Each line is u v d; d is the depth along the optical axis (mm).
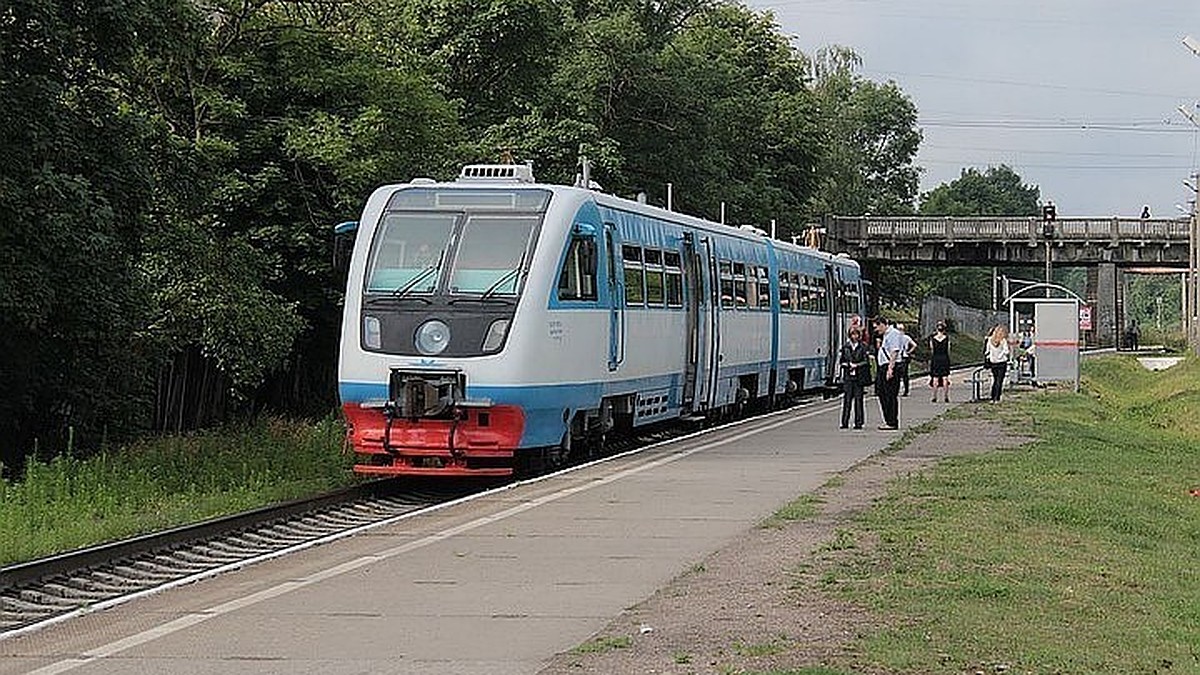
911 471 20953
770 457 23344
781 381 37562
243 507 19609
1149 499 19156
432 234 21672
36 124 25453
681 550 13969
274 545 16734
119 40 26797
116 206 27422
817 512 16375
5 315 25094
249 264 31719
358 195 33094
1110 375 62031
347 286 21578
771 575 12250
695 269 29094
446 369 20734
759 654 9211
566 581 12359
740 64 71062
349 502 20156
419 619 10797
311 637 10195
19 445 29594
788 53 75125
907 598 11109
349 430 21516
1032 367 47094
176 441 27344
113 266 26578
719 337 30641
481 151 42969
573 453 24422
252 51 33750
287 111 33844
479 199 22062
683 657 9148
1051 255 79562
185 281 30359
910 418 33094
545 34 47469
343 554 13953
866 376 29719
